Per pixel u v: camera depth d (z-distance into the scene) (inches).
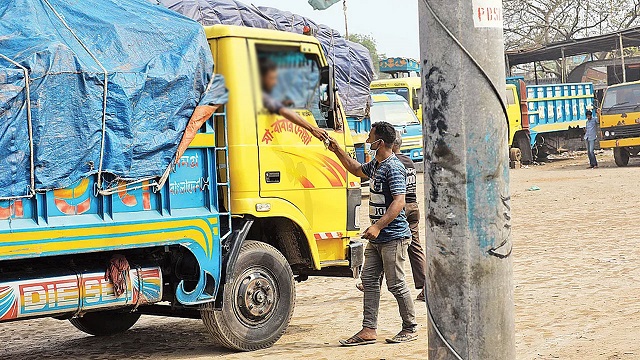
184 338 341.1
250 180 298.7
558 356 276.5
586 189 876.0
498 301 171.3
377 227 294.7
